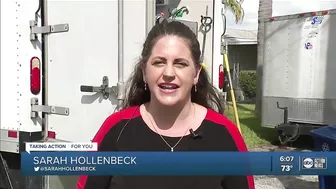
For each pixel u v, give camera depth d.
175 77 1.75
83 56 3.56
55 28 3.69
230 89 5.54
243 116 12.84
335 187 3.68
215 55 4.88
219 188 1.77
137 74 2.01
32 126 3.77
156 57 1.77
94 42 3.48
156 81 1.77
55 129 3.78
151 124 1.82
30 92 3.75
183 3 4.85
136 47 3.29
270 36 8.55
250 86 20.89
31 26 3.73
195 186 1.73
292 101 8.22
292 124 8.13
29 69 3.74
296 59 8.14
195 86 2.05
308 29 7.94
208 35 4.88
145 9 3.23
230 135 1.83
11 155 3.94
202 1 4.86
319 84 7.81
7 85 3.82
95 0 3.45
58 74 3.73
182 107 1.79
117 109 3.32
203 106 1.97
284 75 8.33
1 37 3.84
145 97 2.01
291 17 8.19
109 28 3.38
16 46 3.75
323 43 7.75
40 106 3.78
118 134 1.82
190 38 1.81
